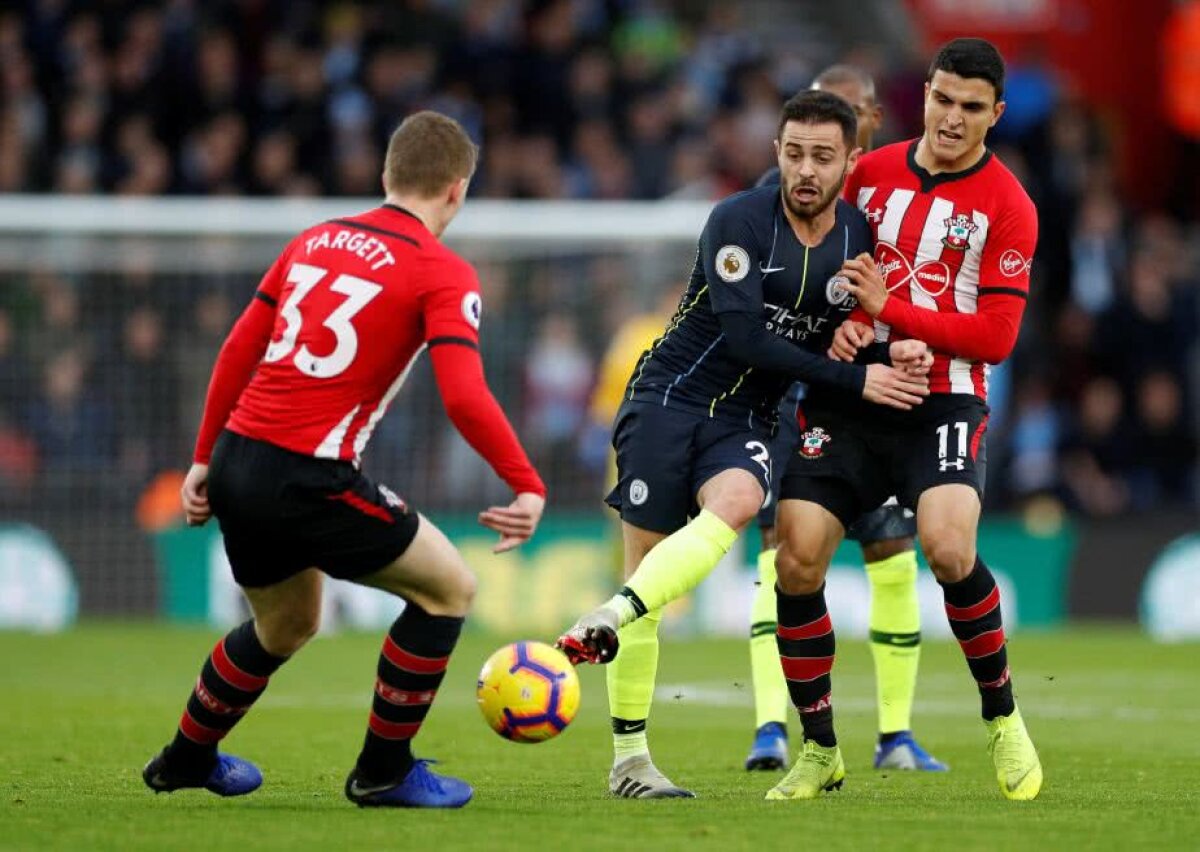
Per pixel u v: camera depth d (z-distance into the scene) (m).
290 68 59.59
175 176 57.91
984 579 20.19
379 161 59.06
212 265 53.12
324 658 42.19
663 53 66.94
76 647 43.66
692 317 20.83
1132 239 62.09
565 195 60.03
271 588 18.61
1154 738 27.73
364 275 18.12
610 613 18.95
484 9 64.25
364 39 61.31
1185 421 57.59
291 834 16.92
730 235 20.11
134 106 58.09
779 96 66.31
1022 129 64.06
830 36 77.62
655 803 19.62
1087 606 52.03
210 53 59.12
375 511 18.16
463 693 35.41
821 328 20.72
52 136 58.12
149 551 51.00
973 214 20.44
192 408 52.72
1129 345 58.16
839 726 30.20
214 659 18.95
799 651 20.47
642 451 20.64
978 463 20.53
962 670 40.56
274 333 18.41
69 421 51.44
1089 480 55.72
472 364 17.92
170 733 27.36
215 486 18.28
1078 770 23.56
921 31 75.06
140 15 59.62
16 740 26.39
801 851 16.08
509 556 51.16
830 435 20.61
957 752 26.34
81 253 52.47
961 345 20.20
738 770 24.08
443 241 53.81
